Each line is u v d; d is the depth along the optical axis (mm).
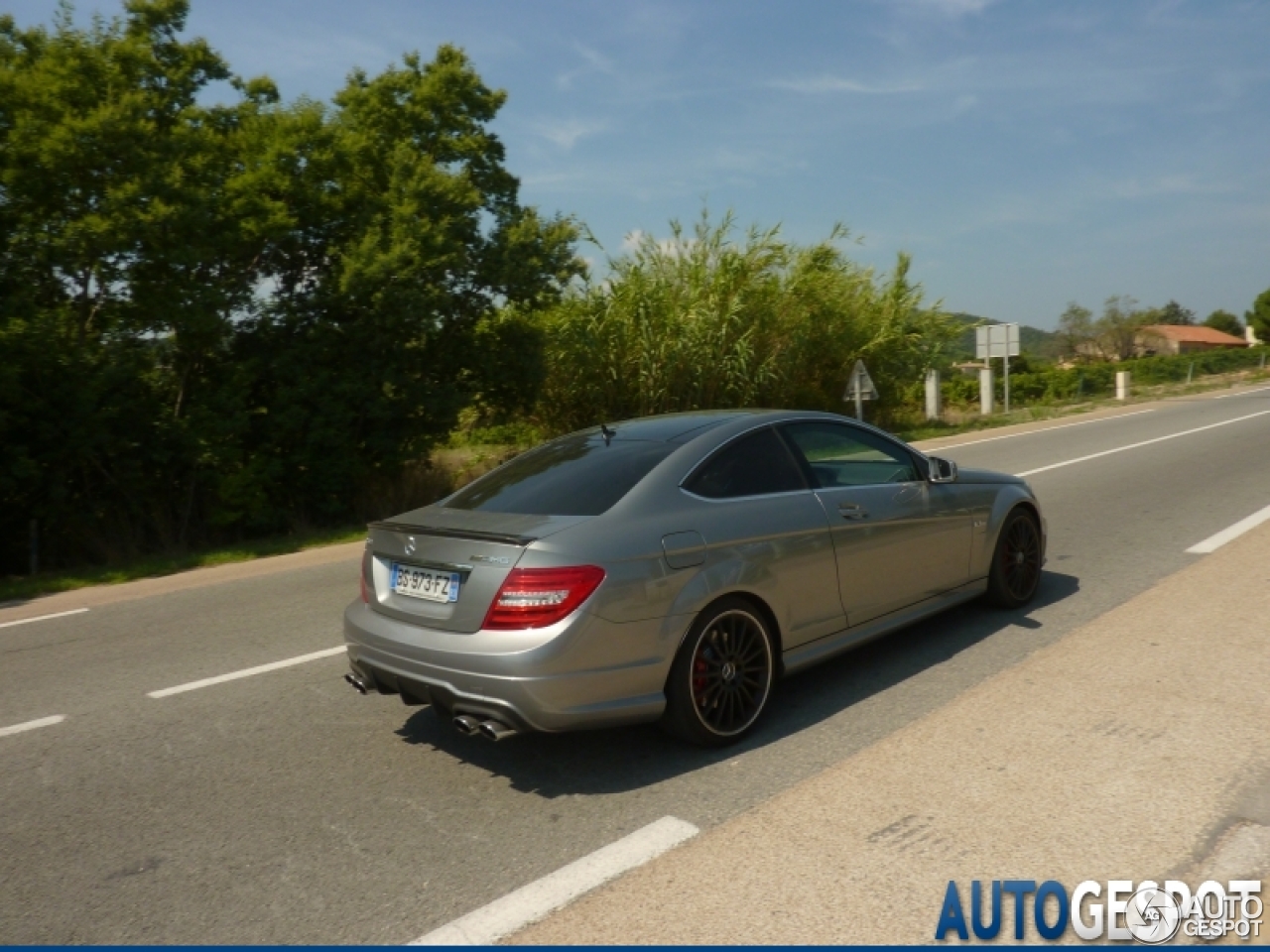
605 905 3262
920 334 26250
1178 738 4234
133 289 13531
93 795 4512
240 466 14656
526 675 3977
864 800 3863
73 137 12602
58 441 13055
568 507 4488
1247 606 6188
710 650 4484
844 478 5379
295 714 5508
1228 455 15109
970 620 6359
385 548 4695
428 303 15133
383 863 3684
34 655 7402
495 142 17875
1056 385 40938
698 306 21391
